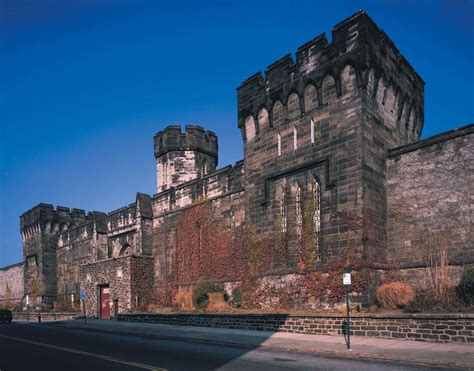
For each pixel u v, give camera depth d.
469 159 20.95
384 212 23.44
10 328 31.20
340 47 24.00
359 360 13.77
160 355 15.31
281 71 27.28
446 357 13.12
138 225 39.03
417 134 28.17
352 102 23.27
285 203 26.36
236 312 24.80
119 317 34.59
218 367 12.66
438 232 21.55
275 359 14.10
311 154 25.00
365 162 22.55
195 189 34.94
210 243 32.03
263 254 26.95
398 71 26.12
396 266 22.25
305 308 23.45
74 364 13.66
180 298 31.89
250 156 29.02
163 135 47.84
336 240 22.95
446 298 18.27
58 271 55.88
